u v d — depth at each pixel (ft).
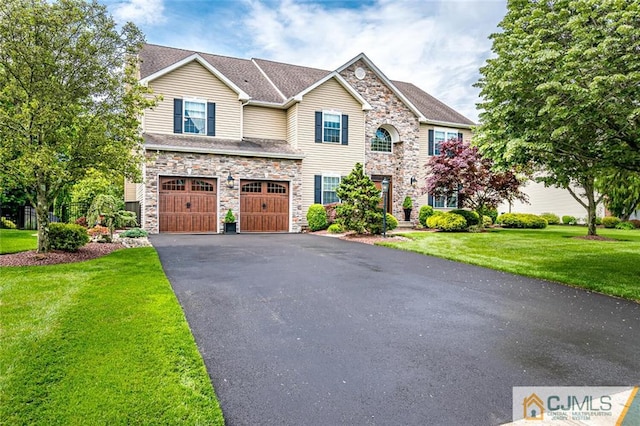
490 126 26.99
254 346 13.43
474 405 10.07
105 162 27.66
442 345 13.89
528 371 12.03
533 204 92.38
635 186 66.33
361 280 23.38
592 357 13.11
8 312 15.34
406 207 66.44
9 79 25.23
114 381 10.34
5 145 24.77
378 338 14.42
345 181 47.85
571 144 23.99
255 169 53.21
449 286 22.48
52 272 22.97
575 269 27.07
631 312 18.01
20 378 10.28
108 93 28.71
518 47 23.85
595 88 19.07
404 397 10.38
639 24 19.33
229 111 56.34
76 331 13.52
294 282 22.35
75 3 26.58
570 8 22.40
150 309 16.14
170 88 52.85
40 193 28.14
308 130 59.77
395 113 67.26
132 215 49.32
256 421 9.20
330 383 11.03
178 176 49.14
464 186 54.13
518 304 19.11
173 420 8.85
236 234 48.98
